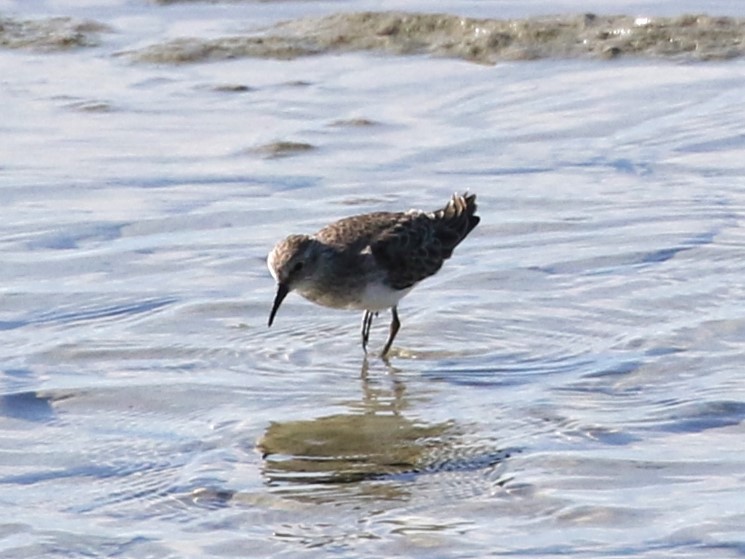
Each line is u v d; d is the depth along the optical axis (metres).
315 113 18.94
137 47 21.44
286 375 12.47
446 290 14.16
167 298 13.92
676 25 21.16
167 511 10.02
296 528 9.77
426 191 16.52
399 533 9.66
